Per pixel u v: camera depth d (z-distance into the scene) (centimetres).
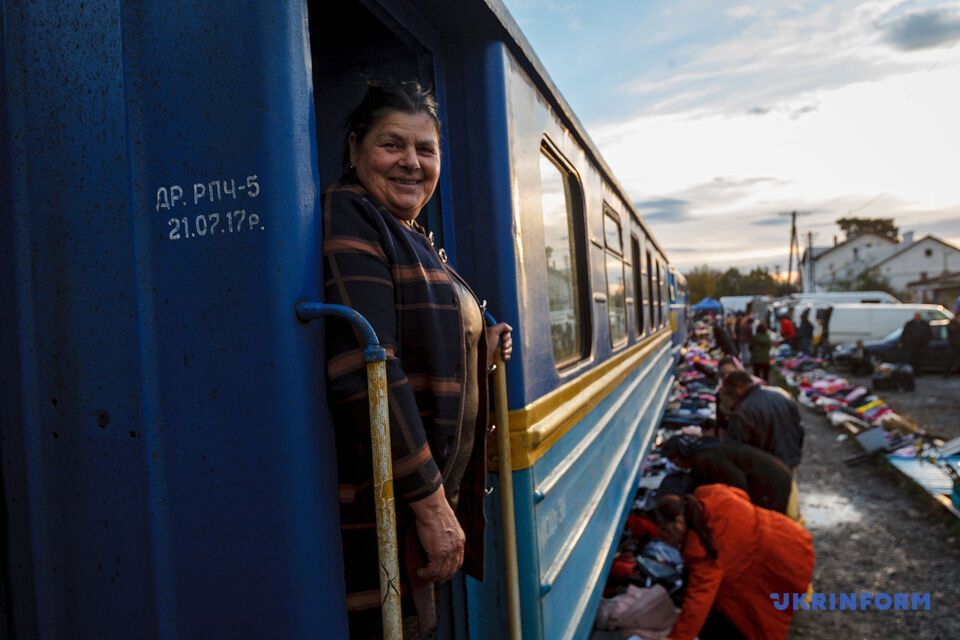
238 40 123
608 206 464
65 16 135
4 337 139
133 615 129
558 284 310
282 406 120
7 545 140
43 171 136
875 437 830
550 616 247
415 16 209
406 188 152
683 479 530
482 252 230
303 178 125
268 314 120
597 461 366
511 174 233
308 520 122
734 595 388
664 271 1134
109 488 130
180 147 126
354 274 129
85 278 132
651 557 463
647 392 691
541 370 259
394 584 120
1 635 139
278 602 121
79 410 133
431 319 138
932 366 1694
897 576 514
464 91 231
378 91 152
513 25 236
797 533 389
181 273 126
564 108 316
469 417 158
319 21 212
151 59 128
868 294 2884
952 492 624
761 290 8325
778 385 1617
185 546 126
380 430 120
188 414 126
